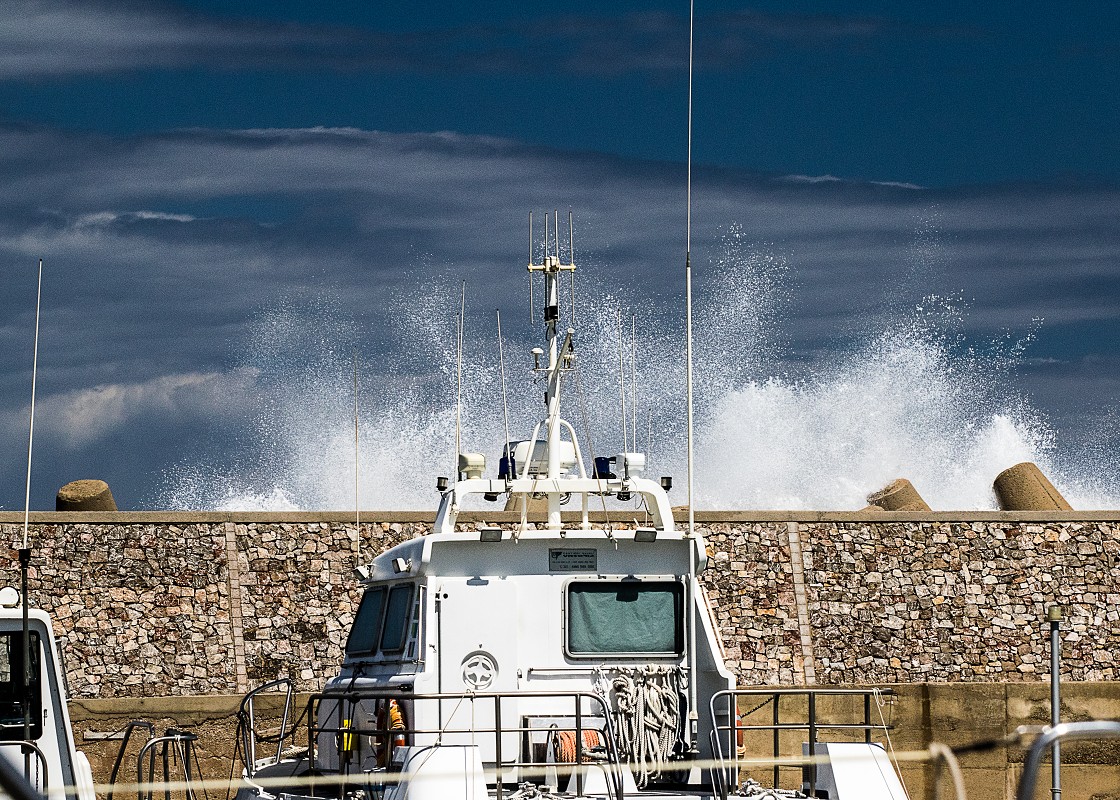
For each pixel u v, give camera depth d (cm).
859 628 6003
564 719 3409
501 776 3014
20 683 3178
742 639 5938
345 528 5972
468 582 3459
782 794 3353
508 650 3438
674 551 3566
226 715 5481
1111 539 6169
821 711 5753
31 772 3088
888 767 3256
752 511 6125
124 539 5794
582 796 3155
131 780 5341
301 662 5772
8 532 5712
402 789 2948
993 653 6012
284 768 4122
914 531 6150
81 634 5641
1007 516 6184
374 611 3822
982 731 5694
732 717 3394
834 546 6109
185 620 5741
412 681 3391
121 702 5403
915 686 5741
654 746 3391
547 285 3822
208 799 5397
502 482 3594
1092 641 6038
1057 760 4081
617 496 3644
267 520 5928
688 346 3638
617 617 3512
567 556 3519
